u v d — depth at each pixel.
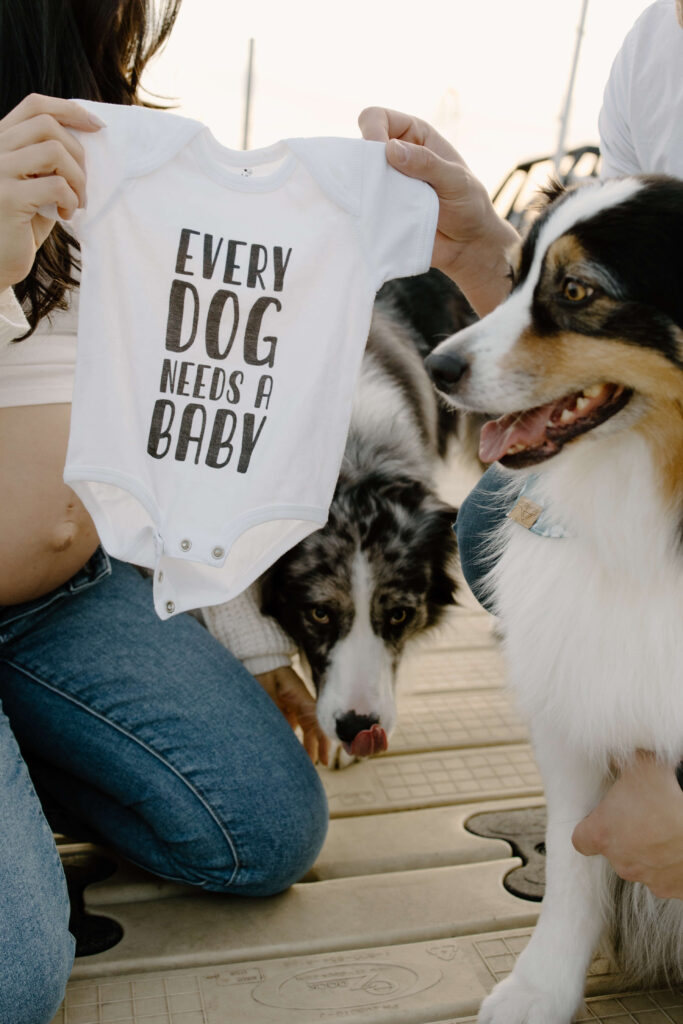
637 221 1.47
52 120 1.33
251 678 2.03
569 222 1.51
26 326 1.47
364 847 2.06
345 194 1.49
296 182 1.49
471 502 2.03
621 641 1.52
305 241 1.48
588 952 1.58
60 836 2.09
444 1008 1.59
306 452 1.50
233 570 1.58
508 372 1.53
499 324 1.57
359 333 1.49
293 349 1.50
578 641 1.56
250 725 1.90
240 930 1.79
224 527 1.48
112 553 1.49
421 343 3.02
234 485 1.49
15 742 1.59
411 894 1.92
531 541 1.66
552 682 1.60
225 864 1.82
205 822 1.80
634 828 1.47
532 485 1.70
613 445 1.53
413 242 1.51
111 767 1.81
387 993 1.63
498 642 1.91
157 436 1.48
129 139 1.43
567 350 1.52
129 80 1.83
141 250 1.45
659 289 1.45
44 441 1.69
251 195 1.48
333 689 2.27
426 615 2.54
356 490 2.39
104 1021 1.53
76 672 1.82
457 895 1.91
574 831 1.56
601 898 1.63
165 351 1.47
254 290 1.48
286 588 2.38
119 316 1.46
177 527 1.48
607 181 1.58
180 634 1.97
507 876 1.98
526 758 2.44
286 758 1.91
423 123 1.74
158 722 1.82
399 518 2.38
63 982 1.45
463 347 1.56
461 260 1.92
